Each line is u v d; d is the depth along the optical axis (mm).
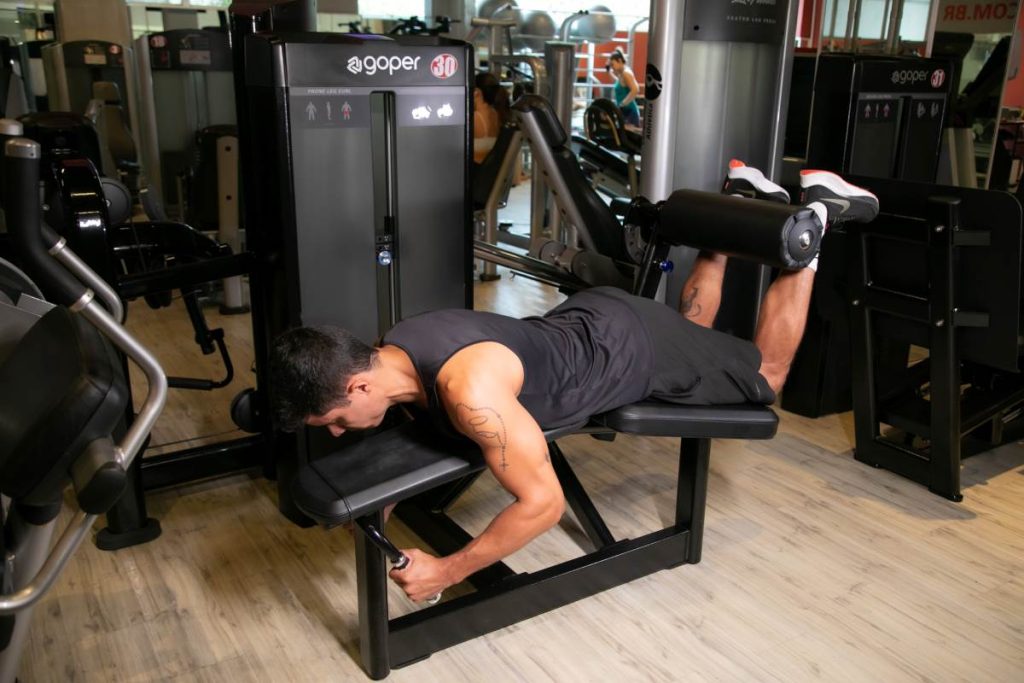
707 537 2279
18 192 1127
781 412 3115
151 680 1731
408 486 1606
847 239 2549
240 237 3676
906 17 3332
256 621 1922
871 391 2627
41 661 1771
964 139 3639
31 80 4105
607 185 5879
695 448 2045
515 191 6789
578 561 1998
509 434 1529
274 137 2006
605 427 1893
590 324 1858
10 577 1277
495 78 4496
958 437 2439
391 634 1747
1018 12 3443
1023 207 2160
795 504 2453
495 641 1872
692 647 1857
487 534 1618
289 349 1538
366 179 2143
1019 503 2479
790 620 1948
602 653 1838
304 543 2236
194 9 4395
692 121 2988
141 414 1186
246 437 2555
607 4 4863
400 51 2102
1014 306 2232
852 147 2902
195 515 2365
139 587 2033
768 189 2223
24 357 1326
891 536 2291
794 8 3014
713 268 2328
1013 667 1804
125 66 4062
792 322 2150
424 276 2328
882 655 1836
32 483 1157
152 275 2205
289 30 2180
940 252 2283
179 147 4207
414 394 1646
